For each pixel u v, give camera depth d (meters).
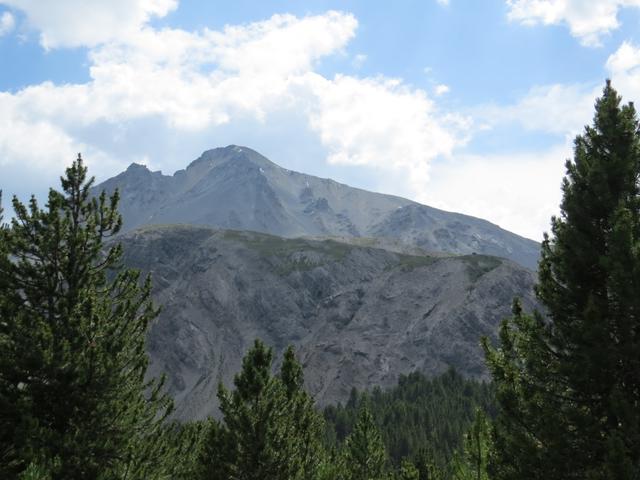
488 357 17.95
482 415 19.77
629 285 14.86
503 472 16.41
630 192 17.14
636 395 15.55
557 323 16.59
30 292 19.22
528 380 16.91
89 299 19.12
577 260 16.66
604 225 17.00
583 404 16.06
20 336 17.83
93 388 18.17
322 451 31.09
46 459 16.36
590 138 18.14
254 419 23.95
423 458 49.97
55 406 18.12
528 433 16.39
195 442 27.12
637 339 15.55
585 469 14.95
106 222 21.27
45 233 19.48
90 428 18.27
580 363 15.34
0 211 19.52
